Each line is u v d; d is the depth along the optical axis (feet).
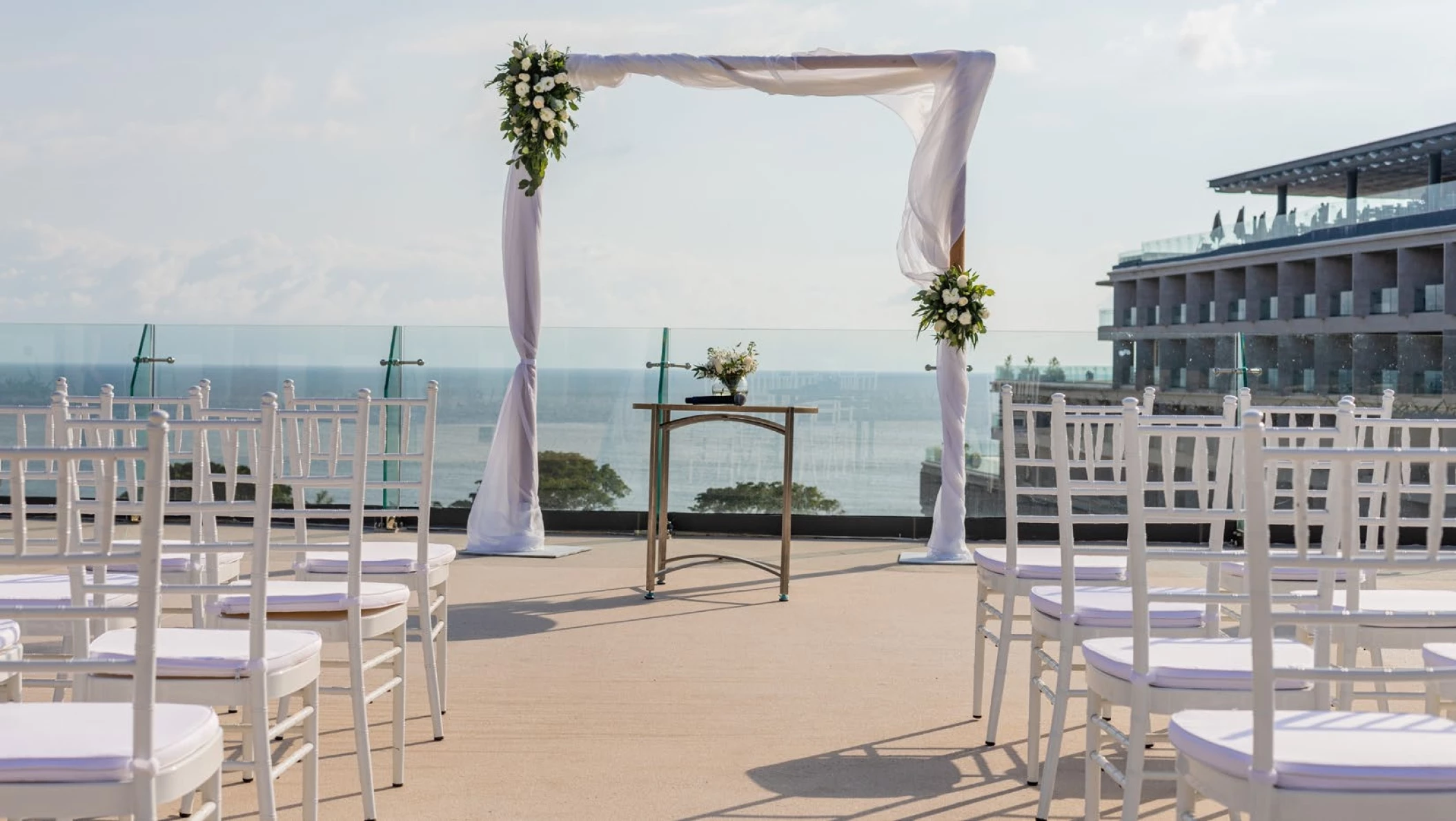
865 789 9.54
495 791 9.35
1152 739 7.29
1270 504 7.26
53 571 12.39
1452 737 5.76
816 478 25.85
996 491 25.68
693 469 25.89
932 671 13.70
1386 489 5.57
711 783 9.61
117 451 5.16
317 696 8.13
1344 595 9.77
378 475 25.80
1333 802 5.28
